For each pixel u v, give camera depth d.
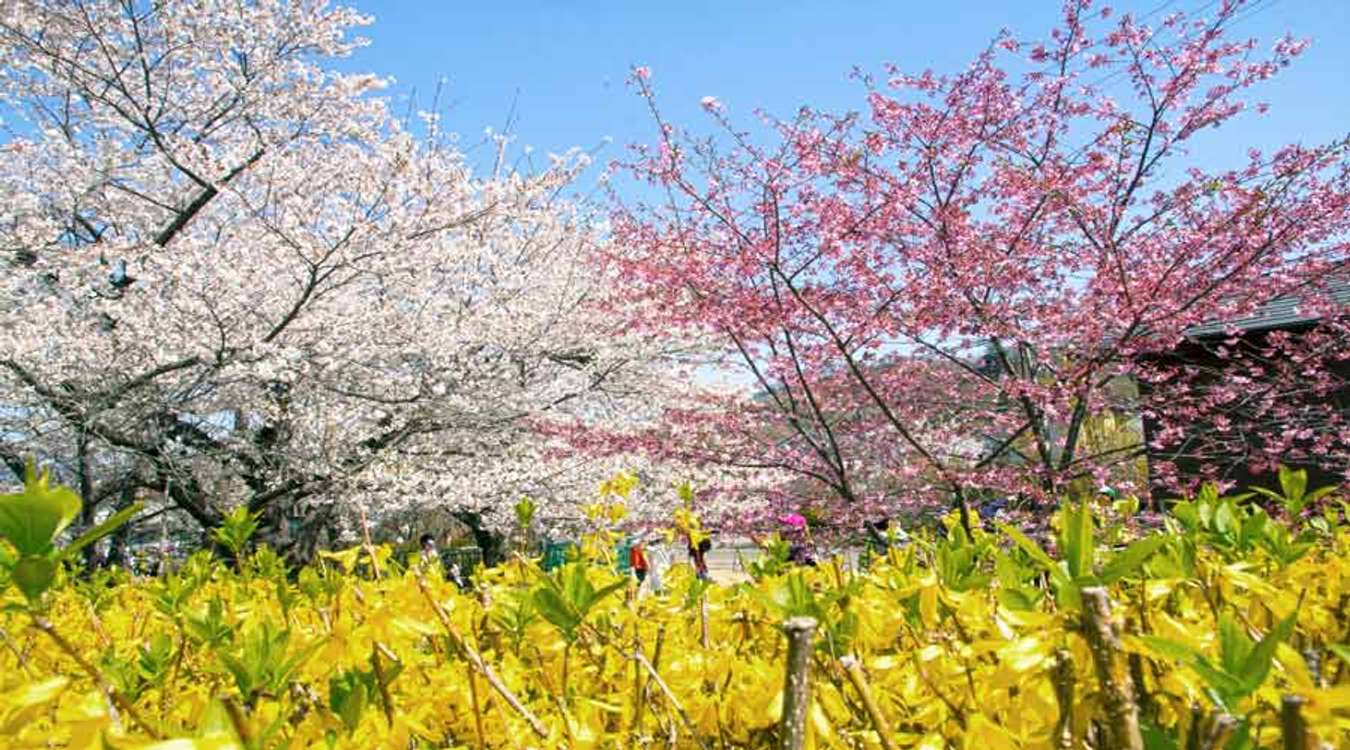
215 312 8.10
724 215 6.98
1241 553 1.60
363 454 9.75
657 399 11.49
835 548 6.62
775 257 6.66
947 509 6.76
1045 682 0.85
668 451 7.68
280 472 9.66
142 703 1.33
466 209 9.03
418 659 1.23
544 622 1.37
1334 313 6.43
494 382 10.04
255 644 1.02
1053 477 5.93
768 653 1.56
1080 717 0.85
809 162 6.65
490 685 1.16
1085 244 6.68
